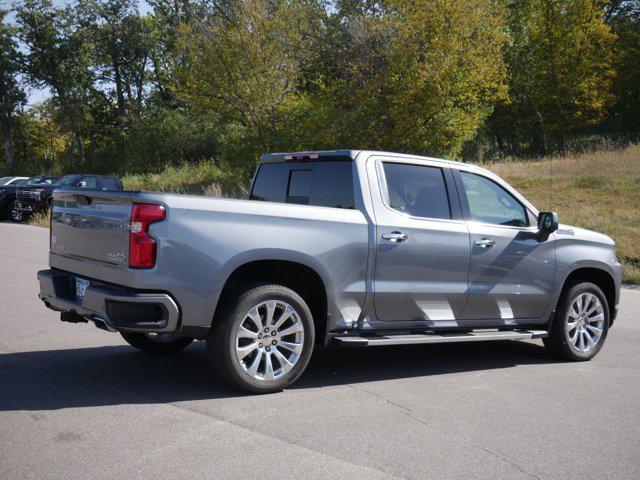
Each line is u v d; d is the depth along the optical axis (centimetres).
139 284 442
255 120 3116
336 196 553
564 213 1830
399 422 436
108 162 5962
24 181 2411
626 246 1452
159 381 512
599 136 4497
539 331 634
